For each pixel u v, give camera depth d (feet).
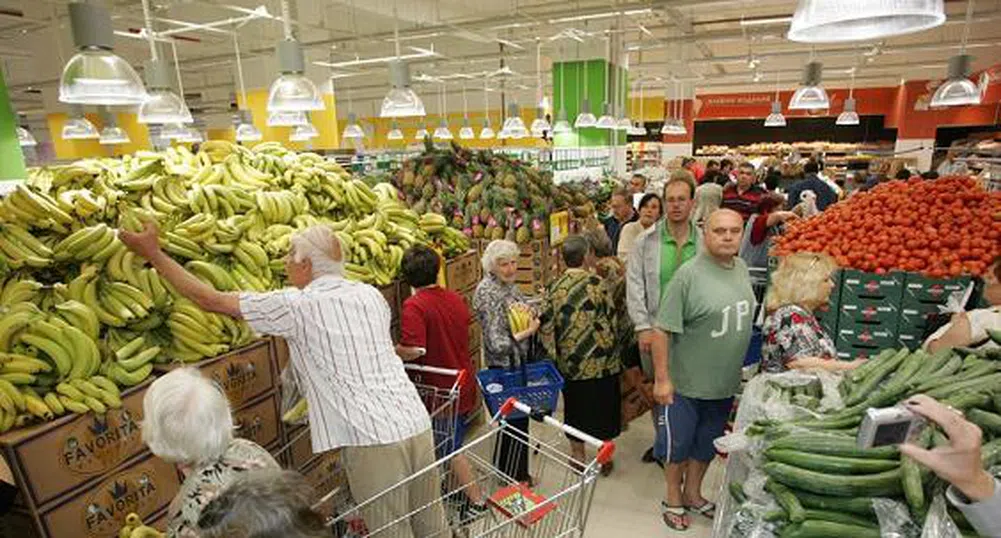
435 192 19.08
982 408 4.76
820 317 11.16
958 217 10.54
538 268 18.28
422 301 9.17
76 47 8.81
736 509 4.80
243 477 3.45
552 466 10.83
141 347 7.17
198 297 6.47
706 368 8.54
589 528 9.54
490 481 7.58
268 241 9.77
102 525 6.34
